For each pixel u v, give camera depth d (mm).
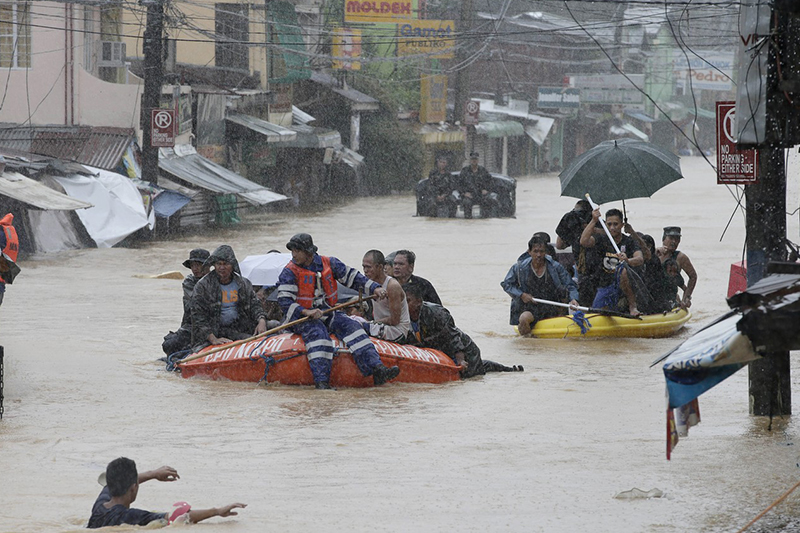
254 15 105688
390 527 15398
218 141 98188
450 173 100000
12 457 20531
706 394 27703
